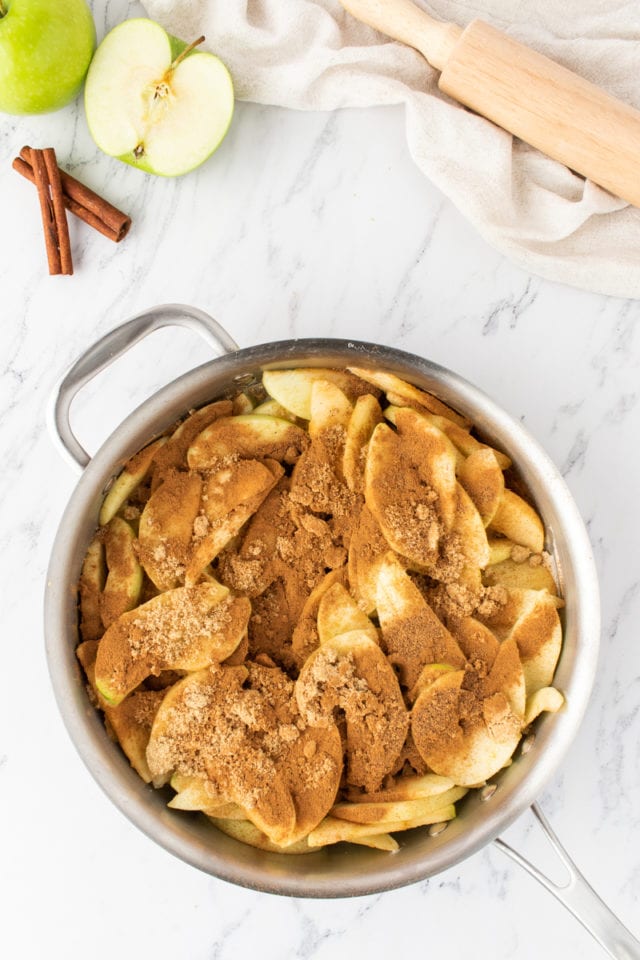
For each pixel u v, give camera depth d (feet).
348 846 2.41
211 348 2.73
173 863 2.74
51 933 2.74
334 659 2.35
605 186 2.60
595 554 2.71
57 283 2.73
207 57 2.53
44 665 2.73
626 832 2.71
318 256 2.74
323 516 2.46
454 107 2.63
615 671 2.71
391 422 2.48
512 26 2.66
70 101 2.64
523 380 2.73
